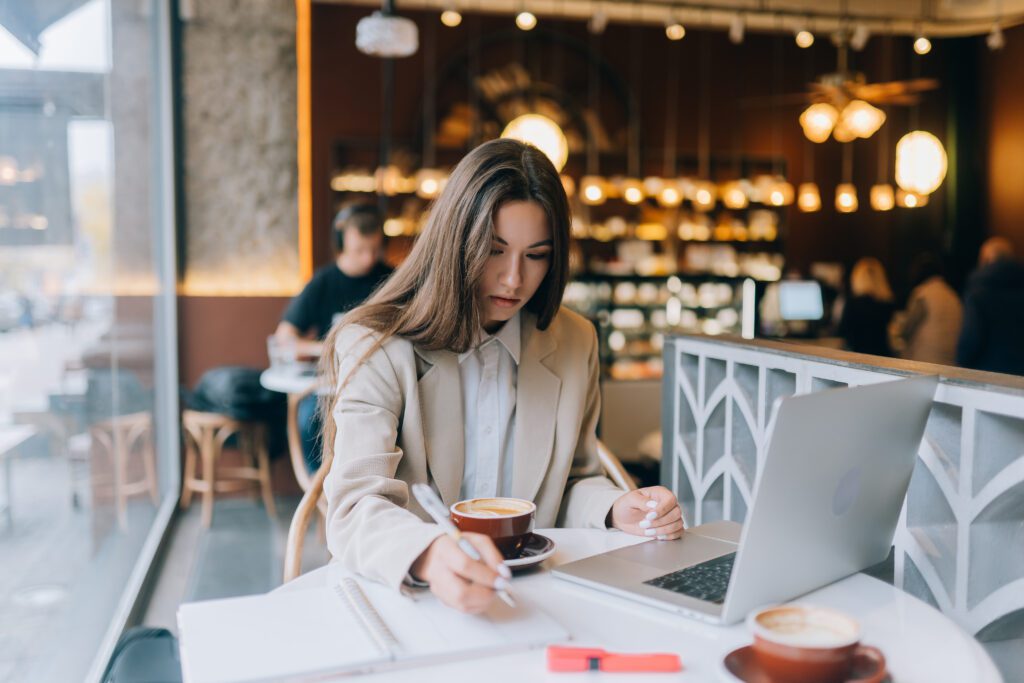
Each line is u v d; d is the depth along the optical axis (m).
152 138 4.94
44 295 2.31
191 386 5.83
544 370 1.63
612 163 7.47
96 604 2.86
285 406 5.17
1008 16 7.48
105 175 3.35
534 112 7.18
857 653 0.88
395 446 1.48
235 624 1.02
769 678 0.84
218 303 5.86
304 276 6.64
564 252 1.50
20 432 2.02
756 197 7.77
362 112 6.73
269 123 5.93
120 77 3.81
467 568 1.01
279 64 5.93
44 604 2.21
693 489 2.10
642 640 1.00
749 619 0.86
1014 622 1.30
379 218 4.43
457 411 1.54
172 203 5.59
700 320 7.34
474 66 7.03
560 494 1.62
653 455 3.97
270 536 4.77
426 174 6.80
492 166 1.43
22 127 2.14
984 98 7.93
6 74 2.01
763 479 0.94
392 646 0.95
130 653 1.61
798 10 7.43
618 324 7.16
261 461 5.20
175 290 5.66
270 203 5.96
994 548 1.33
